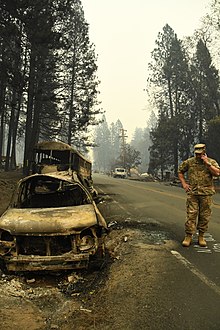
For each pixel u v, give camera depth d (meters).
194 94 45.81
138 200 14.80
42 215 5.26
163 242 6.74
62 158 18.27
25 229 4.89
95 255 5.20
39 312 3.95
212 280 4.68
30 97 24.89
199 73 44.12
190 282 4.60
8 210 5.80
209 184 6.25
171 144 49.34
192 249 6.26
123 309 3.85
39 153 18.22
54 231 4.86
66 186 7.55
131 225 8.55
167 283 4.57
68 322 3.64
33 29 20.55
